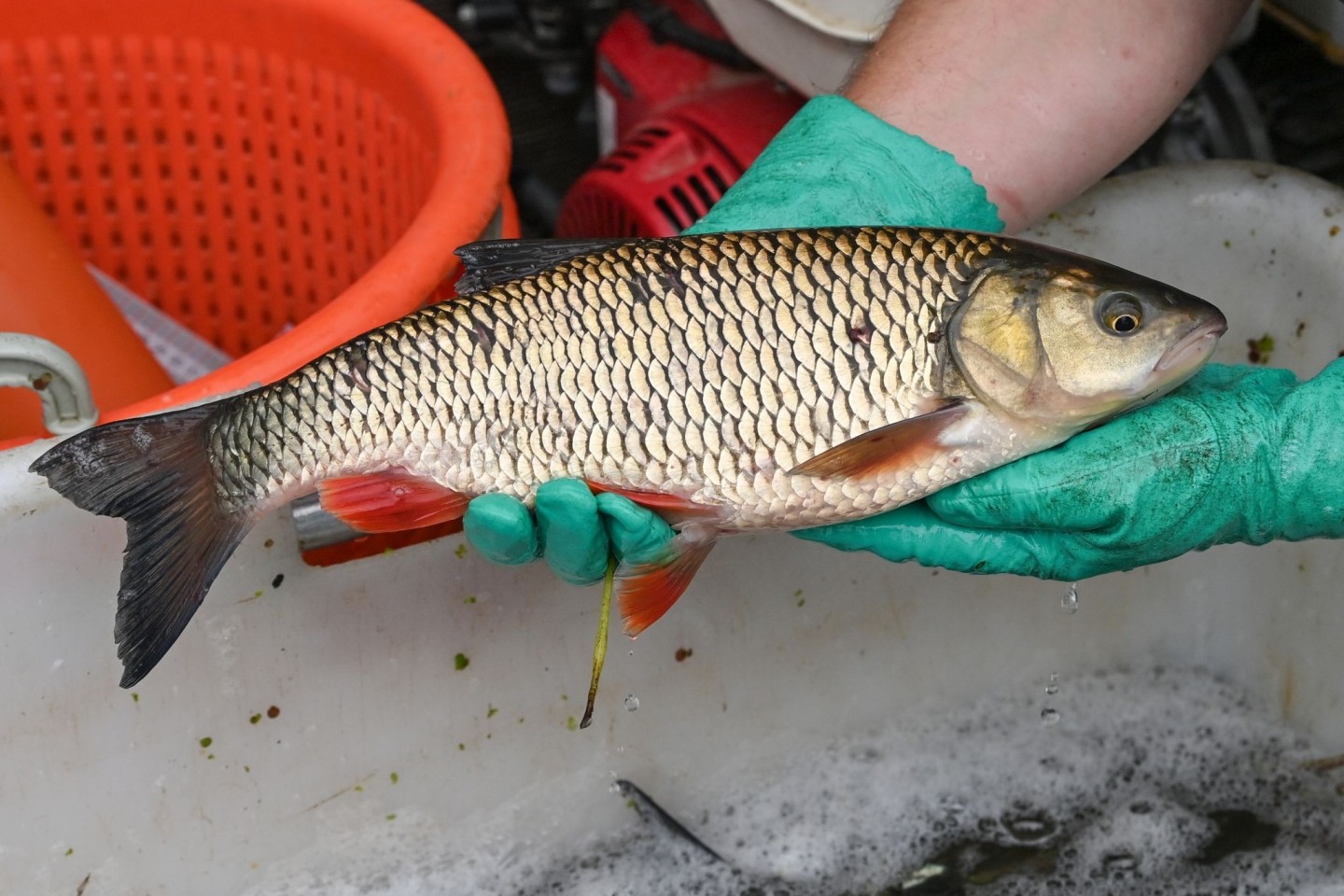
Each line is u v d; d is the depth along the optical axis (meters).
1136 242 1.77
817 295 1.19
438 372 1.20
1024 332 1.21
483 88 1.91
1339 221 1.69
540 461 1.20
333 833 1.62
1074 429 1.31
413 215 2.03
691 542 1.27
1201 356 1.25
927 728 1.84
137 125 2.22
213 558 1.24
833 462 1.18
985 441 1.26
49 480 1.21
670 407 1.18
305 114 2.18
